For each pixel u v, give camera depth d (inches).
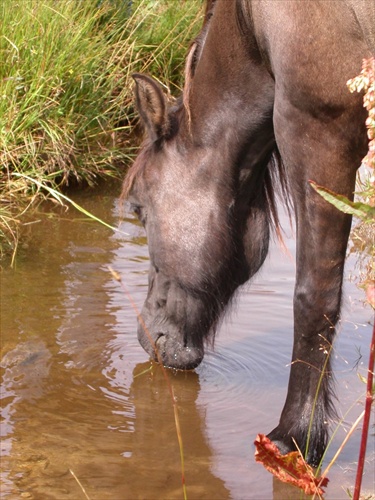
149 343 122.4
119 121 190.5
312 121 101.7
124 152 187.2
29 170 170.4
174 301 119.3
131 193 119.0
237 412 117.7
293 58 100.3
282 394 121.6
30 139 170.4
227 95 111.3
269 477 106.7
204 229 115.2
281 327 135.6
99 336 131.8
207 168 114.3
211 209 114.9
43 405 117.6
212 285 117.1
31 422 114.5
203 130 113.5
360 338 132.7
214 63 111.3
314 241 104.7
